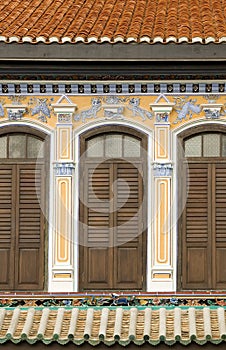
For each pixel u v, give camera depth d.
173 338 22.83
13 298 24.59
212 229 24.86
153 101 24.94
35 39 24.31
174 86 24.94
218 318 23.67
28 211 25.02
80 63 24.45
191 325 23.31
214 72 24.69
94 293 24.61
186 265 24.78
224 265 24.78
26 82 24.98
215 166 24.92
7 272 24.92
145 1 27.94
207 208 24.89
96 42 24.14
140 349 22.92
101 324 23.44
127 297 24.50
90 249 24.91
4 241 25.00
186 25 25.19
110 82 24.91
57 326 23.42
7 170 25.11
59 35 24.45
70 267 24.78
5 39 24.27
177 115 24.97
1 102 25.08
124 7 27.33
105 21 25.81
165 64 24.44
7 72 24.84
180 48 24.12
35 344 23.03
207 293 24.55
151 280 24.73
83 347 23.00
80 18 26.11
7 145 25.14
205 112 24.92
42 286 24.84
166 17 26.28
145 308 24.17
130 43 24.14
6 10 27.11
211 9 26.97
